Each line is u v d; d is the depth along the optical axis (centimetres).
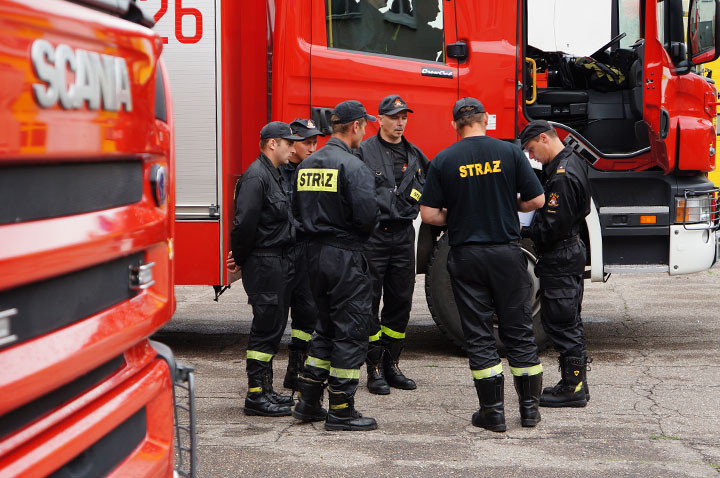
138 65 234
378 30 678
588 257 718
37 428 200
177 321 899
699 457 458
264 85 698
